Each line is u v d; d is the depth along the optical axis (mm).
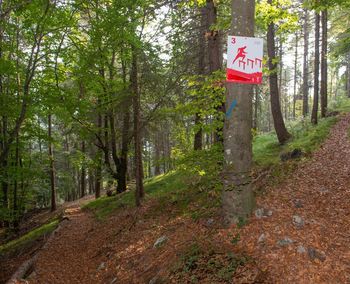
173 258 6922
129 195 17922
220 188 7574
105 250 10711
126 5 11727
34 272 10516
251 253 5871
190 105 8250
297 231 6379
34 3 11164
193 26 12766
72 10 13078
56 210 25469
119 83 16531
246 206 6746
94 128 18672
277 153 15578
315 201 8609
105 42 13469
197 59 13516
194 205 10742
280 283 5172
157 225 10453
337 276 5309
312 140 15594
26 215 29656
